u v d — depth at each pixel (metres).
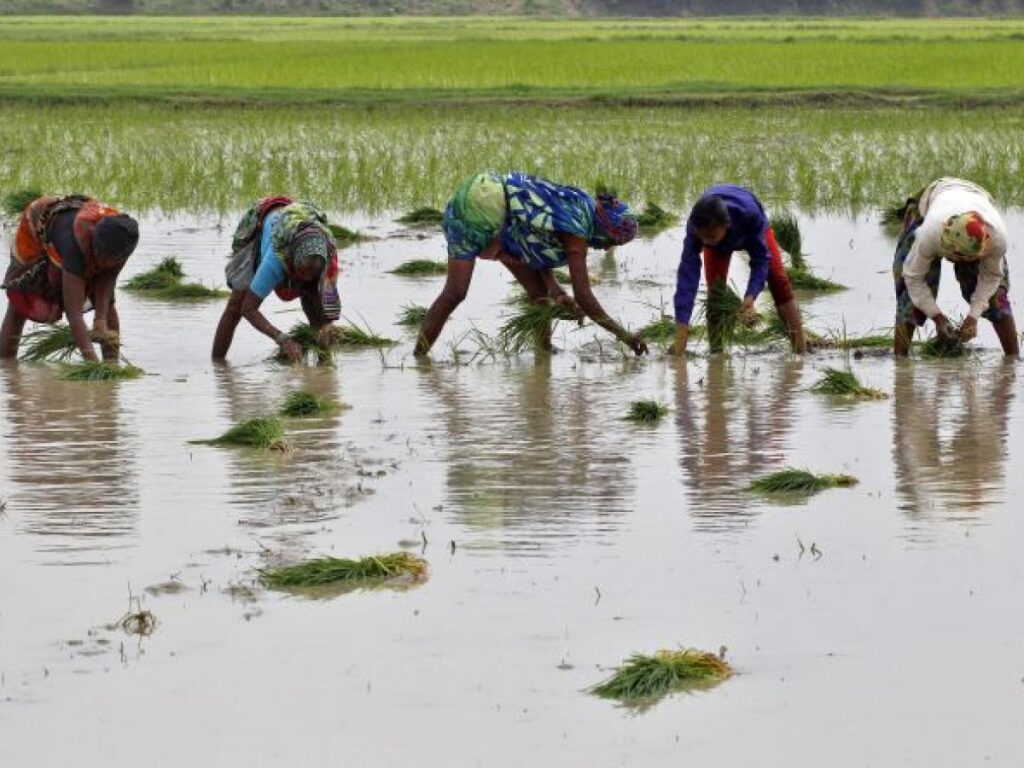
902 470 15.38
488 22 184.75
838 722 9.81
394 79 71.00
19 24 170.25
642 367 20.75
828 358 21.31
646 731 9.71
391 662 10.73
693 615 11.52
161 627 11.34
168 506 14.21
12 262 21.34
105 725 9.80
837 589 12.02
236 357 21.64
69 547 13.06
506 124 53.88
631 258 30.03
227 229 33.75
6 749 9.48
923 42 96.75
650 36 112.44
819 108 60.41
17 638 11.13
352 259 29.84
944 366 20.67
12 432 17.11
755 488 14.67
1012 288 26.02
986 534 13.30
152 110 59.00
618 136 49.84
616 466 15.59
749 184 39.19
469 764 9.30
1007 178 38.62
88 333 20.91
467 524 13.66
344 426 17.42
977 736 9.62
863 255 30.17
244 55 88.62
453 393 19.17
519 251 20.94
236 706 10.06
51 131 51.25
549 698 10.17
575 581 12.21
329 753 9.44
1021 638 11.05
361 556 12.59
